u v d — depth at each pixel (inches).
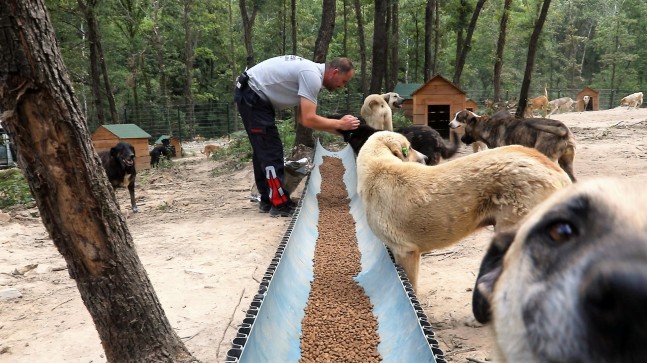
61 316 193.2
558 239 56.9
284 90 317.4
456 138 369.7
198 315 188.7
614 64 2319.1
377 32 709.9
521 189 159.5
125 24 1617.9
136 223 358.0
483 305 80.6
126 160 398.0
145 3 1581.0
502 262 79.0
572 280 49.7
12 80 104.1
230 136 1385.3
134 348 128.0
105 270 121.6
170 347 133.6
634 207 52.5
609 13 2992.1
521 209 158.9
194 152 1111.0
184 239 295.0
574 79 2628.0
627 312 42.0
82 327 182.9
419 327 142.9
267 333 149.3
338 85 322.7
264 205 357.7
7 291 214.8
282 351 153.6
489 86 2591.0
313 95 309.6
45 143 109.5
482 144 523.5
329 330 175.5
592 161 451.2
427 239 184.9
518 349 61.0
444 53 1612.9
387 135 223.1
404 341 151.1
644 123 767.1
